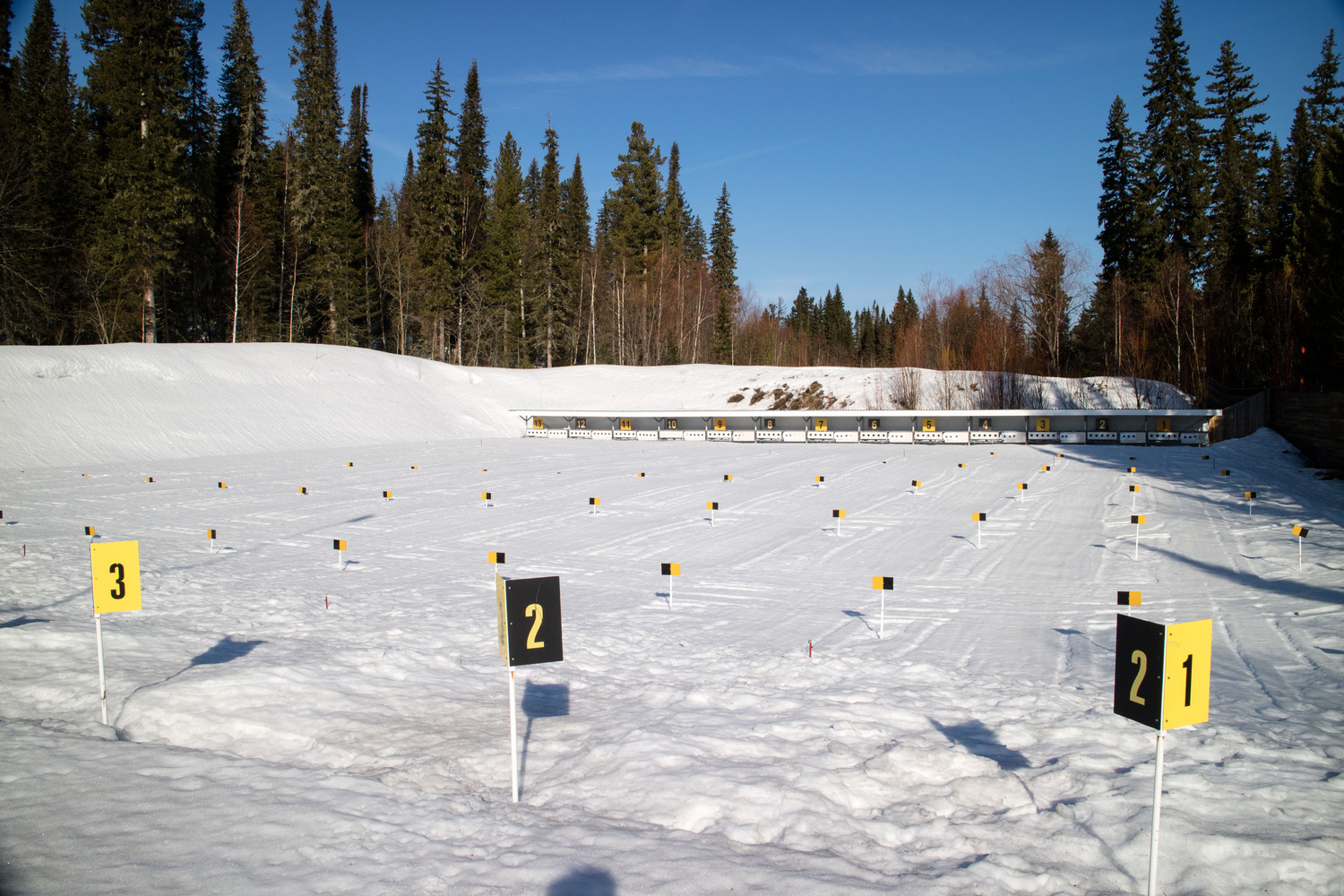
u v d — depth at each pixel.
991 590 13.91
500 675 8.55
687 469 34.62
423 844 4.63
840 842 4.81
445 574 14.81
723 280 95.25
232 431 41.34
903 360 65.38
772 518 22.09
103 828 4.68
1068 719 7.23
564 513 22.73
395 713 7.16
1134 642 4.39
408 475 32.09
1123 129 57.38
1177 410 39.22
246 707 7.05
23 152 47.00
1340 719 7.35
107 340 52.00
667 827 4.96
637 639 10.43
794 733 6.66
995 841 4.88
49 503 23.56
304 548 17.50
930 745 6.48
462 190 73.12
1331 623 11.10
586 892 4.08
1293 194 51.28
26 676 7.82
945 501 24.98
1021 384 53.28
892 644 10.40
